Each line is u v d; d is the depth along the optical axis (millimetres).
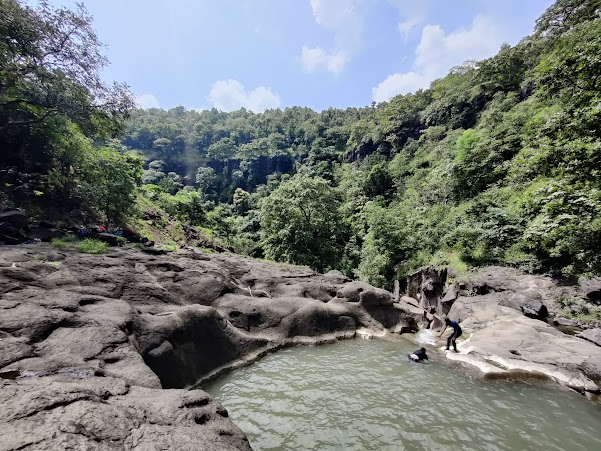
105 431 2525
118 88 14273
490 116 33094
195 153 84250
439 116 49156
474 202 19984
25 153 13422
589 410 6371
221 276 11820
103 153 14836
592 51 8961
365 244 25641
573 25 27141
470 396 6953
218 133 91312
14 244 9086
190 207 30172
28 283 6602
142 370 4863
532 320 10672
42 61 11906
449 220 21062
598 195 8008
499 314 11695
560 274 12953
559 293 12016
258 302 11266
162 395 3875
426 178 33188
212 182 70625
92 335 5277
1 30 10344
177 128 85938
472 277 15648
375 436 5469
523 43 41594
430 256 20688
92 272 8297
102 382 3832
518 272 14422
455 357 9359
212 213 38750
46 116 12781
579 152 8547
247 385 7445
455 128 44250
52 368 4047
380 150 55344
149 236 17484
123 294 8102
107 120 14586
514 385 7492
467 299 14039
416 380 7828
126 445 2473
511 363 8312
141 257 10633
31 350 4363
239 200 56094
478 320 11914
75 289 7141
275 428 5660
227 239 30250
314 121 91562
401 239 23500
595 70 8859
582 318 10531
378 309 13500
